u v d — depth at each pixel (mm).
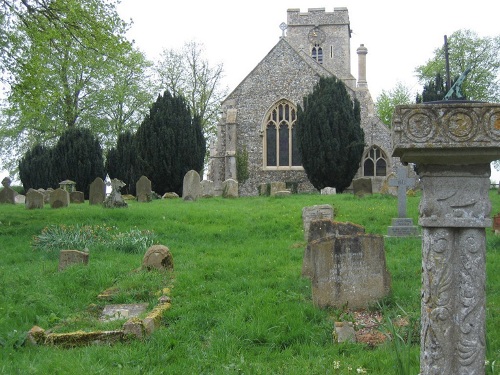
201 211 17562
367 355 5434
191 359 5512
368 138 33938
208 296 7988
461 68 38469
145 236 13242
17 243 13211
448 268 3693
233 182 25000
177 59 41500
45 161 35688
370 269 7469
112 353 5641
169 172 29344
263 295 7656
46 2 17219
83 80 35812
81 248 12336
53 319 6977
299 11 46562
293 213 16672
